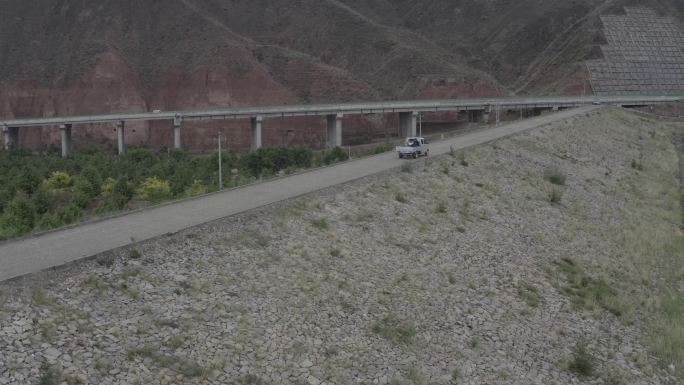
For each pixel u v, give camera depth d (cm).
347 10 18800
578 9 19688
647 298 2830
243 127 13838
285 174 4297
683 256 3525
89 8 17538
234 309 1878
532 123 7688
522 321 2366
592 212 4231
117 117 11300
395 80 16200
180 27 16700
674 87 15688
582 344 2283
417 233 3025
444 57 17588
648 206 4716
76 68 15462
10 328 1505
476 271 2753
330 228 2773
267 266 2234
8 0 18450
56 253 2064
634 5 17638
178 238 2277
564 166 5494
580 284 2861
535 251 3212
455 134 7094
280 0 19050
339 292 2192
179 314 1777
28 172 6362
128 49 16312
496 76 18350
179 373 1528
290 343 1795
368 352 1873
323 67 15612
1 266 1919
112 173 7106
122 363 1498
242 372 1608
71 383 1381
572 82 15488
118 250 2066
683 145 8531
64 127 11588
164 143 14138
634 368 2183
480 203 3809
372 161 4703
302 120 13900
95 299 1742
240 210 2761
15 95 15425
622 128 8812
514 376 1967
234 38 16312
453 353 2011
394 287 2367
